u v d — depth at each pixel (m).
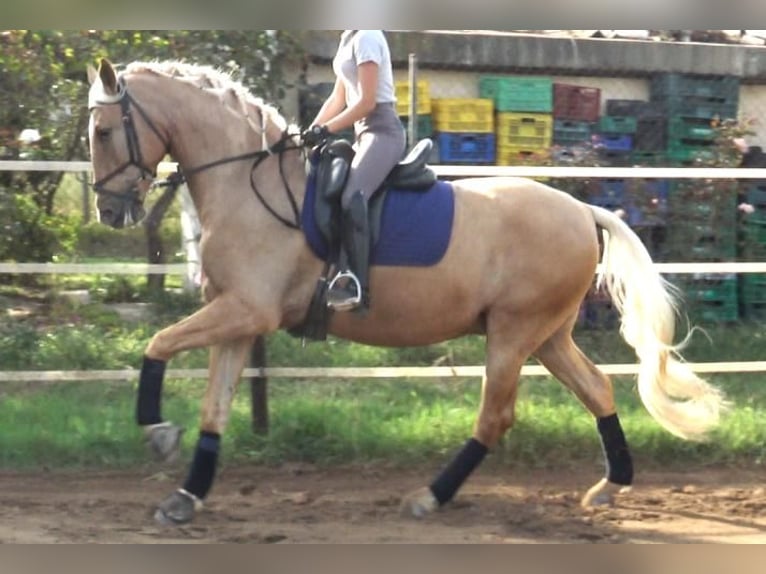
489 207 6.05
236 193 5.77
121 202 5.74
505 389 6.16
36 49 9.49
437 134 10.19
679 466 7.29
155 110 5.75
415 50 10.39
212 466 5.89
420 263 5.88
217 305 5.69
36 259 9.89
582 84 10.85
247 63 9.72
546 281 6.07
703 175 7.61
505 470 7.16
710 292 9.75
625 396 8.39
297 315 5.91
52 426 7.36
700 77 10.84
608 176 7.59
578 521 6.21
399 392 8.43
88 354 8.64
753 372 8.84
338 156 5.85
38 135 9.60
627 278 6.28
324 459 7.13
